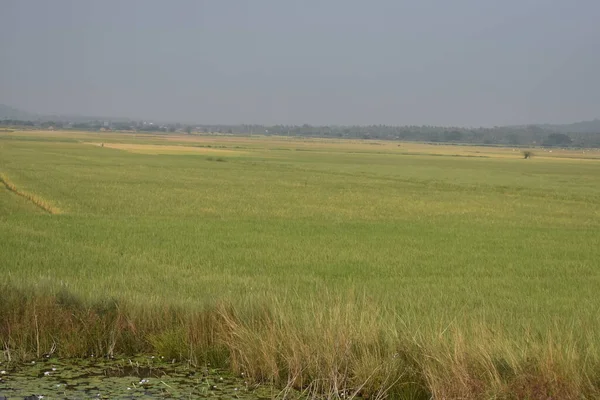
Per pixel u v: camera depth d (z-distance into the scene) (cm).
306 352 782
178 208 3319
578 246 2255
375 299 1219
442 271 1703
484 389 700
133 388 761
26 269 1505
